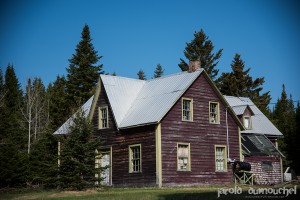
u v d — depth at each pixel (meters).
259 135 45.69
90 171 28.20
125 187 34.22
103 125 37.44
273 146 44.09
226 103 38.09
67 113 52.56
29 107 50.09
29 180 36.41
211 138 36.47
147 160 33.16
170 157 33.12
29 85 52.53
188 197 21.02
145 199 20.62
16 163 35.06
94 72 60.75
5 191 33.00
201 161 35.25
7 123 41.78
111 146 36.06
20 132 43.69
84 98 58.69
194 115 35.66
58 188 31.09
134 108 36.44
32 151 37.75
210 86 37.53
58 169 28.38
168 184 32.50
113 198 21.55
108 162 36.31
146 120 33.28
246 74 76.94
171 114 34.00
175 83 36.66
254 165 40.78
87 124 28.86
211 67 74.00
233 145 38.12
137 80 40.56
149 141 33.25
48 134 40.22
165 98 34.84
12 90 76.31
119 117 35.78
